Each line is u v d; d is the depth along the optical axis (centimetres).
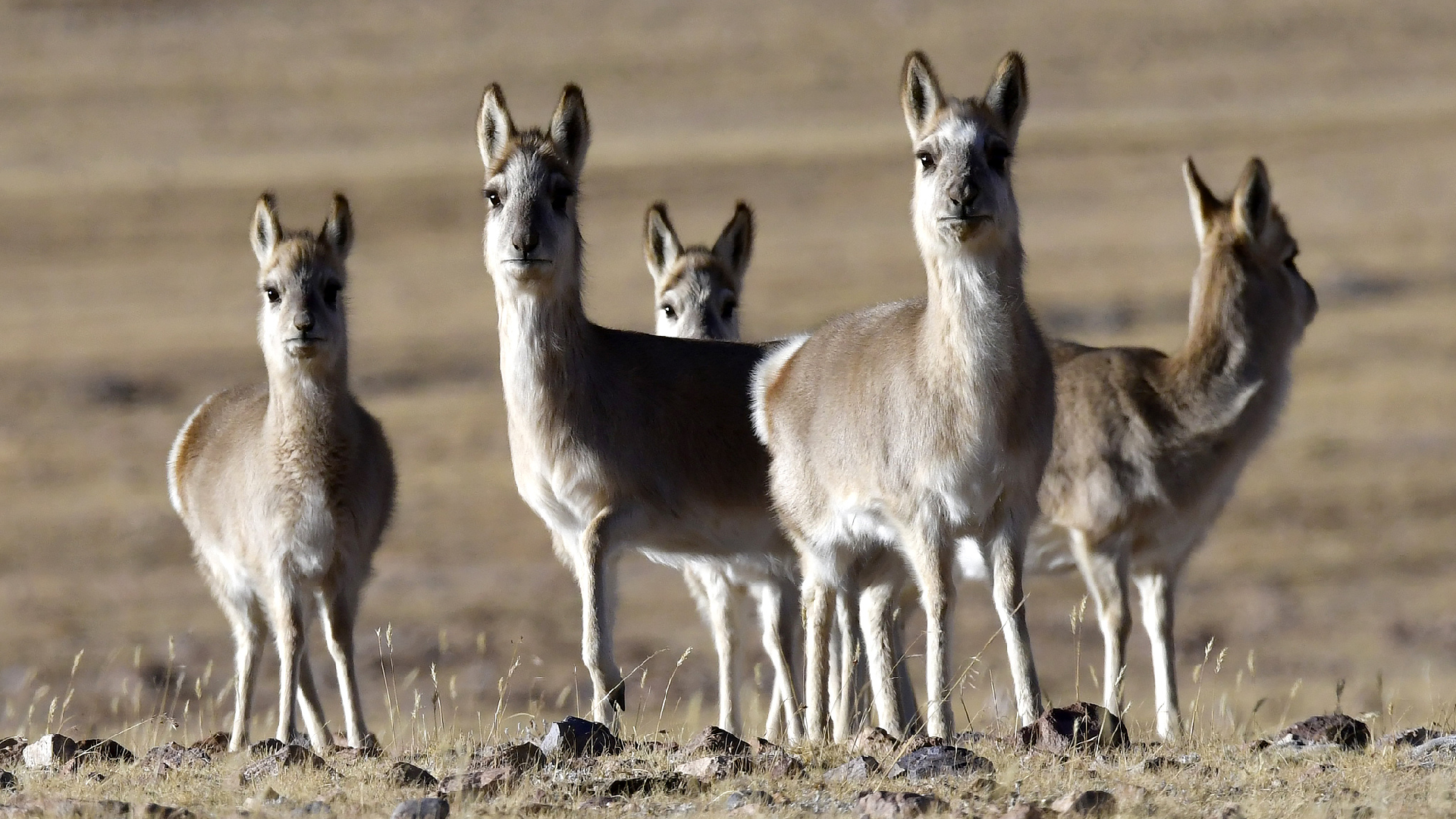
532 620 11250
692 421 4522
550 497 4497
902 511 3959
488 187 4503
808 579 4272
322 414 4706
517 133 4597
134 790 3331
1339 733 3706
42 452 17225
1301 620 11094
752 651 10362
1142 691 8819
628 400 4475
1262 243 5178
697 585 5350
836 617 4581
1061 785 3216
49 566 13025
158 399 19950
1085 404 5053
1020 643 3869
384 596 11975
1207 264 5172
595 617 4353
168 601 11981
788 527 4303
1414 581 12069
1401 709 6956
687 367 4588
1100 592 5059
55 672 9856
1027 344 3875
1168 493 5022
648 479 4472
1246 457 5175
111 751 3828
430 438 17475
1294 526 13550
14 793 3269
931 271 3878
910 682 4491
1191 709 5200
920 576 3956
